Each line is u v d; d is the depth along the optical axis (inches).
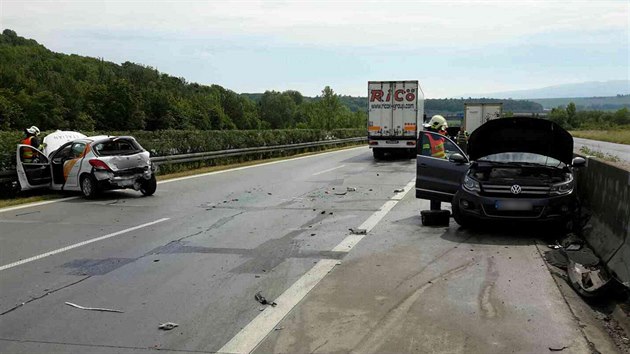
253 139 1101.7
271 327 194.1
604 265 258.5
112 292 236.5
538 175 350.6
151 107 3654.0
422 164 413.7
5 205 490.6
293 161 1039.0
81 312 211.8
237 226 388.8
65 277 260.4
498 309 210.2
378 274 261.1
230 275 261.6
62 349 176.9
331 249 314.7
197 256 300.2
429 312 207.3
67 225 395.2
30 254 306.5
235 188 615.8
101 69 4682.6
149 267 277.9
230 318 203.5
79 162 532.7
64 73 4065.0
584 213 343.0
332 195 549.6
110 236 355.6
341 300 222.7
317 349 174.4
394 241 334.3
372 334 186.4
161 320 202.1
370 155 1219.9
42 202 511.2
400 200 511.2
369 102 1063.6
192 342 181.3
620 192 269.0
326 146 1533.0
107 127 3282.5
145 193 555.8
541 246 316.2
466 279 251.1
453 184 399.5
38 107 2898.6
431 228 374.3
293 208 469.4
